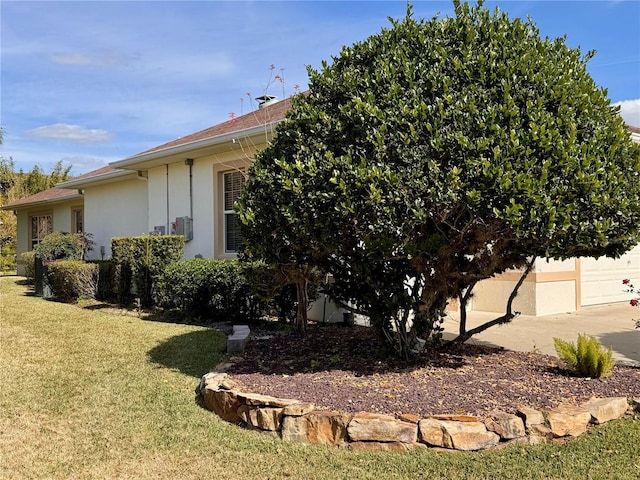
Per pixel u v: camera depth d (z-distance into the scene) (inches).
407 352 202.4
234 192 402.3
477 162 149.3
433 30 183.3
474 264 190.9
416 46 181.9
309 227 167.6
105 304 442.3
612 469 130.8
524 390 168.9
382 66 174.6
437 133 156.3
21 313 392.8
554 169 152.7
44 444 157.3
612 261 424.8
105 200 602.5
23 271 848.9
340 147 171.2
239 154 386.6
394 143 159.0
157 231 467.8
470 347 237.1
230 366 213.2
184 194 446.0
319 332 279.3
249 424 164.2
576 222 153.9
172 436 160.9
